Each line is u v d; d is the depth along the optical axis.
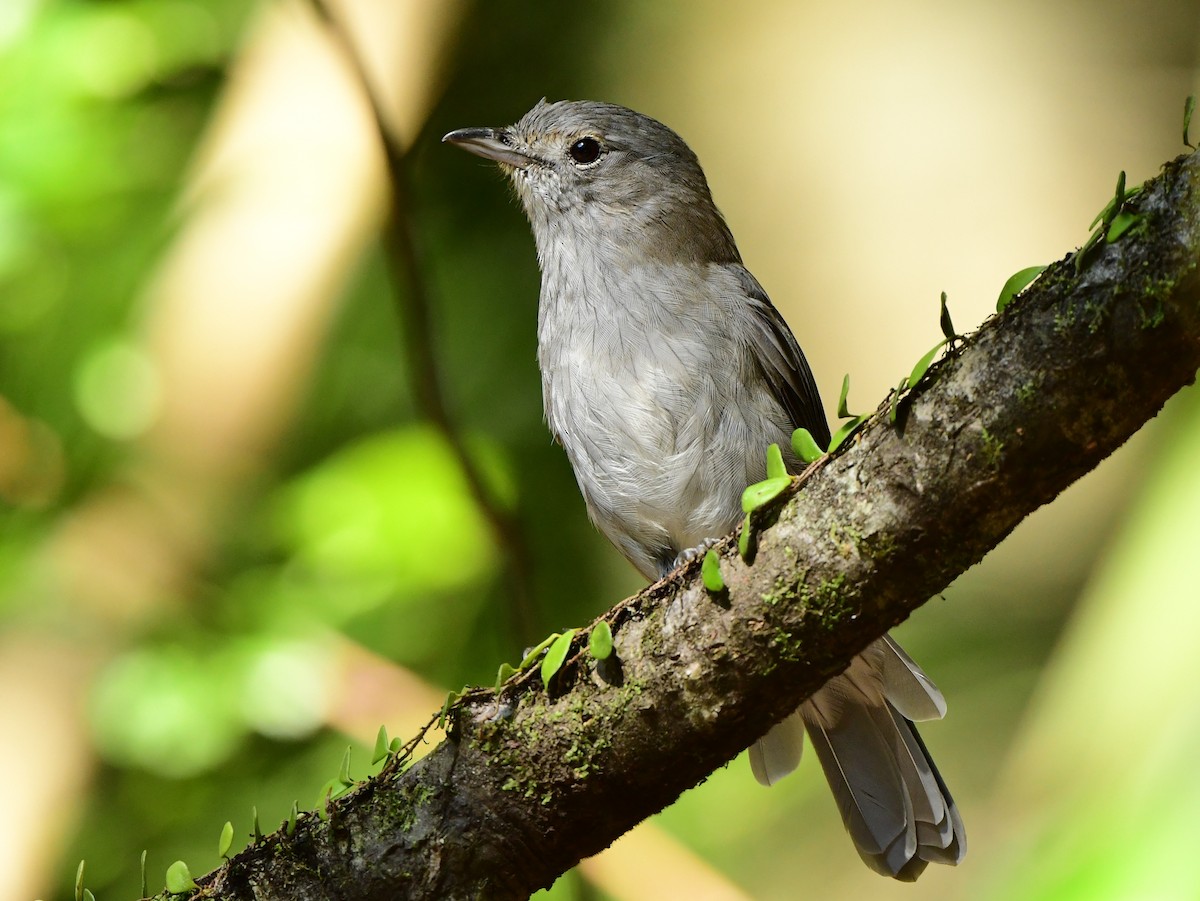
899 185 13.64
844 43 14.05
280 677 9.55
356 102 10.62
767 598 4.80
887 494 4.59
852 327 13.26
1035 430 4.36
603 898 9.59
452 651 10.79
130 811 10.14
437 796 5.20
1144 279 4.14
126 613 10.18
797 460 7.98
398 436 10.20
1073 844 4.94
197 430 10.62
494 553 10.20
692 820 10.69
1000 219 13.48
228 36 11.94
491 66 12.59
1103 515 11.51
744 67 13.92
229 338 10.66
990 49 14.07
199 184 10.76
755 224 13.66
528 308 11.65
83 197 10.93
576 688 5.09
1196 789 4.75
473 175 12.05
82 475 10.63
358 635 10.70
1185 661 5.13
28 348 11.25
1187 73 13.85
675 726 4.99
